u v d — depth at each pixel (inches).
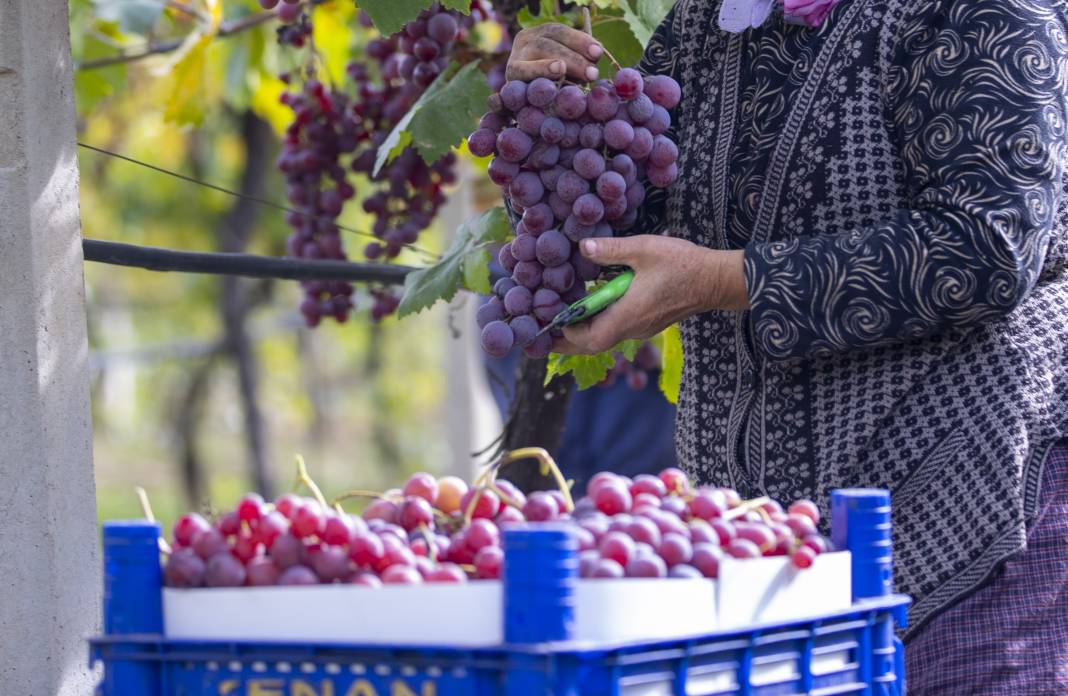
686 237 146.4
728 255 130.2
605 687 85.4
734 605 95.3
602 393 326.6
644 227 151.4
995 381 129.1
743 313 138.3
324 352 923.4
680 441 149.5
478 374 412.2
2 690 136.3
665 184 141.3
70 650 139.0
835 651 104.8
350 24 284.0
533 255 136.5
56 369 139.3
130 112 499.8
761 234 137.5
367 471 930.7
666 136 149.4
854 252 125.3
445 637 86.0
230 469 867.4
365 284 222.2
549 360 186.4
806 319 126.2
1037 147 122.5
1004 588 128.3
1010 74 123.7
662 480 110.2
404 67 200.4
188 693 91.0
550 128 134.3
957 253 121.9
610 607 87.0
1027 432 129.3
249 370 570.9
